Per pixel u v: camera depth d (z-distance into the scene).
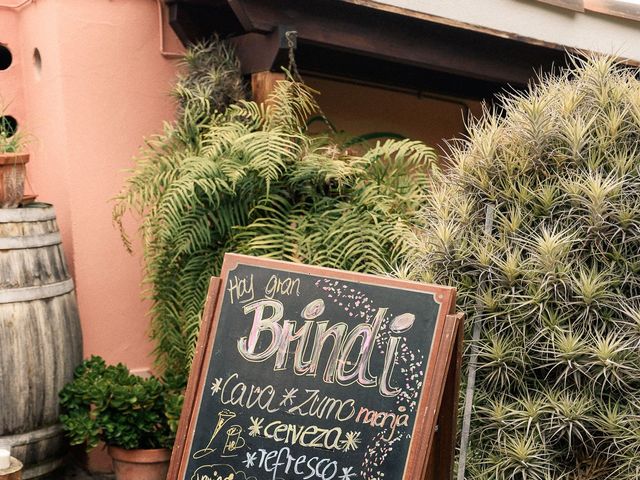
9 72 4.75
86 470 4.36
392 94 5.62
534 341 2.51
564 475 2.55
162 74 4.58
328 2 4.11
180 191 3.67
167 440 3.87
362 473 2.42
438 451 2.55
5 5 4.71
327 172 3.88
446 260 2.66
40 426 3.87
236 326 2.62
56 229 3.99
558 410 2.47
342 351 2.51
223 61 4.34
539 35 5.11
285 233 3.89
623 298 2.46
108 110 4.42
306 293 2.58
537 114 2.63
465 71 4.78
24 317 3.73
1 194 3.77
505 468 2.54
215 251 4.05
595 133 2.61
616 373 2.40
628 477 2.45
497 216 2.67
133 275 4.53
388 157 4.04
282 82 4.00
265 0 3.94
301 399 2.52
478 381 2.66
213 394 2.59
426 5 4.51
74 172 4.34
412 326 2.45
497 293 2.57
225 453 2.54
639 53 5.68
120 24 4.43
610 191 2.45
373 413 2.44
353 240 3.75
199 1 4.32
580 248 2.51
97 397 3.79
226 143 3.88
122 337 4.51
